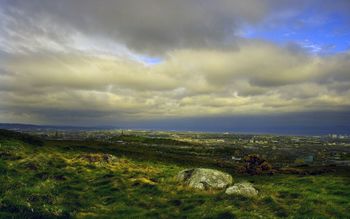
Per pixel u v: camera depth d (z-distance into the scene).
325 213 23.70
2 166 33.66
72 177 36.06
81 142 89.50
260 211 24.11
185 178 36.34
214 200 27.67
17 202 21.88
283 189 33.47
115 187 32.66
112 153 72.06
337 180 40.00
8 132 64.56
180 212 25.17
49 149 60.38
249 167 58.91
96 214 23.81
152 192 31.56
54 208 22.70
